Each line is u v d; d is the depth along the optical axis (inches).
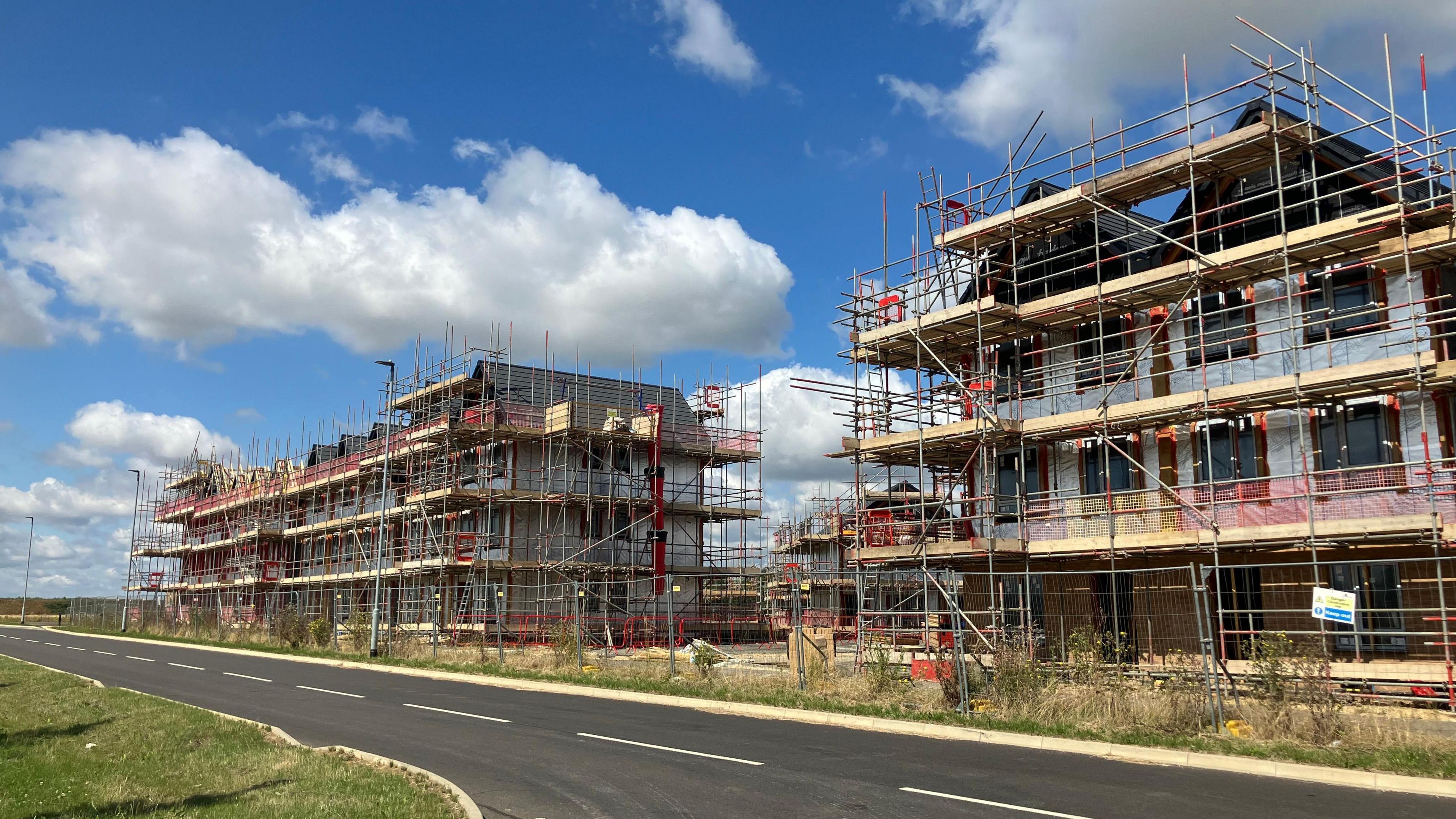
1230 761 524.1
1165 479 1023.6
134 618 2484.0
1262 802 440.8
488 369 1786.4
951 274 1203.9
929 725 667.4
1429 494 799.1
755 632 1820.9
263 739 605.6
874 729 684.7
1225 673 659.4
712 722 725.3
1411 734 569.0
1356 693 738.8
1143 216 1105.4
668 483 1845.5
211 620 2070.6
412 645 1406.3
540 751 583.5
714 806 430.6
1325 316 929.5
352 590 1969.7
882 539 1264.8
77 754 546.3
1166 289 993.5
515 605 1643.7
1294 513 900.0
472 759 553.3
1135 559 1026.1
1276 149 911.7
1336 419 911.7
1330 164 949.8
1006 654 745.0
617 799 446.0
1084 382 1085.1
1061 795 454.0
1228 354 989.8
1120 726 622.5
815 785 476.7
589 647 1385.3
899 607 1475.1
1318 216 888.9
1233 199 1021.2
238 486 2652.6
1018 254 1214.3
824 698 790.5
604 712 788.0
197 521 2923.2
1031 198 1165.7
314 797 424.8
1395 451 872.3
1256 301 969.5
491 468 1674.5
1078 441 1108.5
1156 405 962.7
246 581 2278.5
